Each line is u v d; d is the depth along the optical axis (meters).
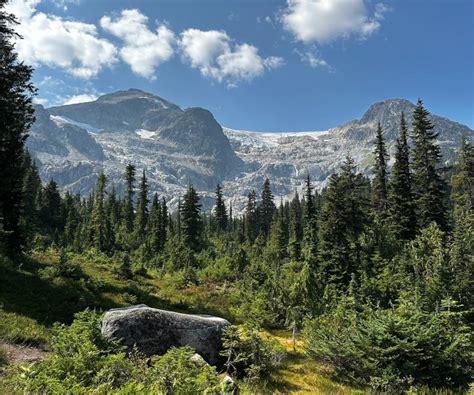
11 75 22.08
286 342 16.72
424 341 11.30
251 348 12.09
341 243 35.72
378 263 28.42
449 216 42.12
